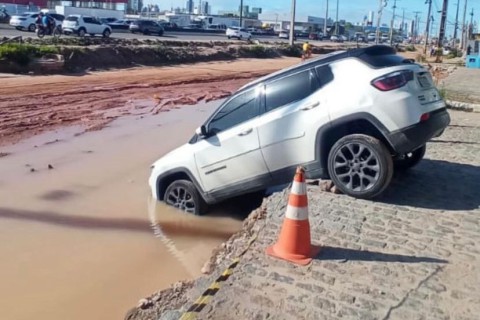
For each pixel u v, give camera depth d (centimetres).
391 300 429
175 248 691
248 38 7250
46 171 1030
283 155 703
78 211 816
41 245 685
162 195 830
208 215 794
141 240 714
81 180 979
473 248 532
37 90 2108
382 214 621
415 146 647
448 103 1736
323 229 572
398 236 558
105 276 604
